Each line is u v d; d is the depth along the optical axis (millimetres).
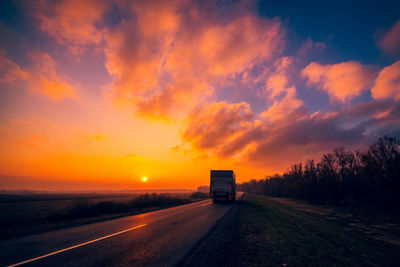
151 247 5262
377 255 6281
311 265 4219
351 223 18078
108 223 9219
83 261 4203
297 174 64938
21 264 4008
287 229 8297
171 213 12930
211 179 21125
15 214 16844
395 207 30609
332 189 44938
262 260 4367
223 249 5121
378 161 35188
